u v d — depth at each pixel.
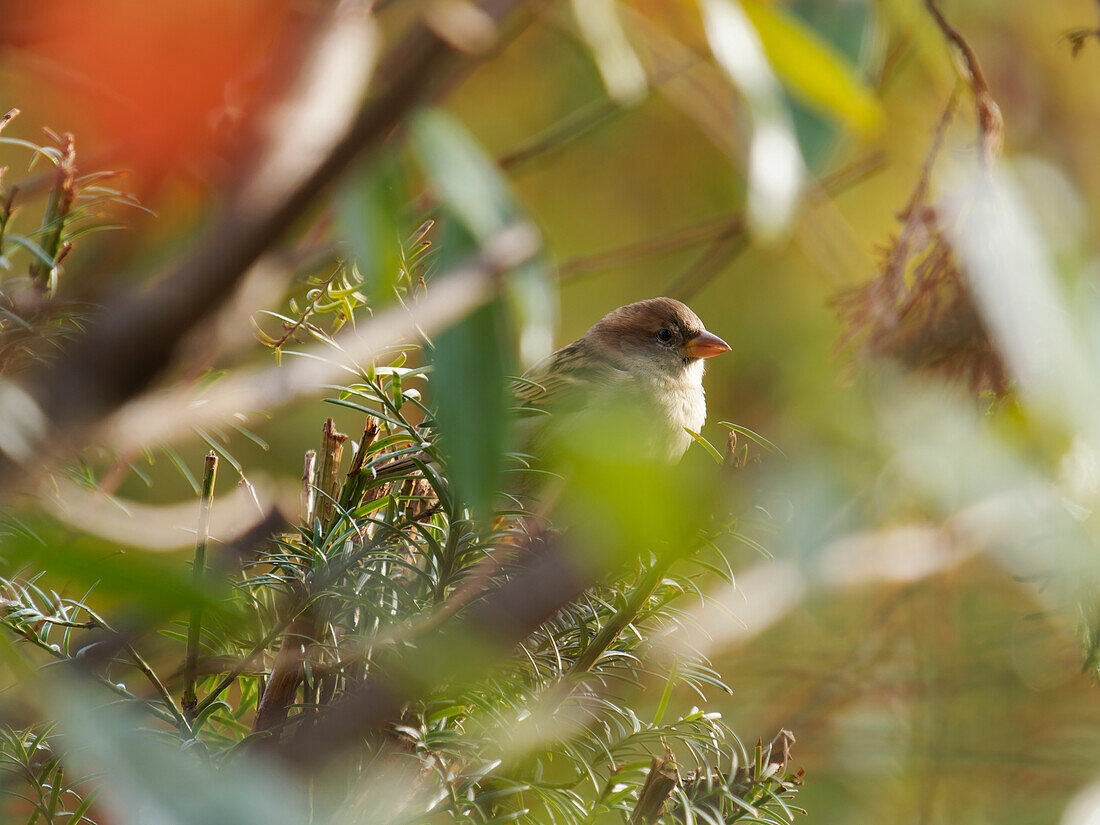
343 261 4.38
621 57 7.08
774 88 5.61
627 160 10.94
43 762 3.69
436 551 3.89
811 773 8.00
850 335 5.37
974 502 3.18
